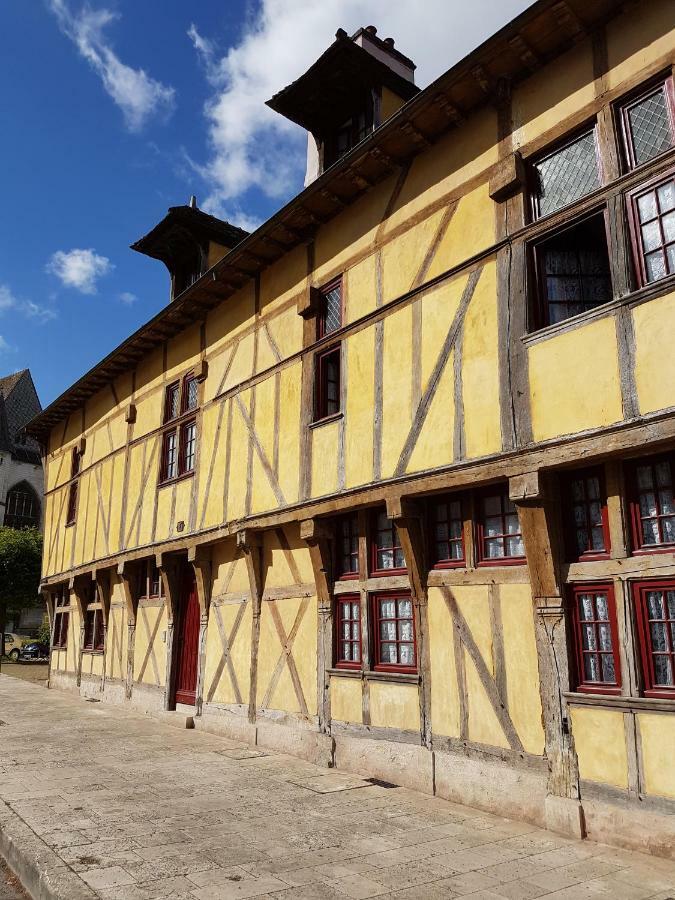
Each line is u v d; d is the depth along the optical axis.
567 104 5.39
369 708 6.44
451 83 5.87
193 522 9.67
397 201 6.90
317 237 8.04
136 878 3.68
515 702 5.15
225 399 9.40
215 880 3.70
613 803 4.43
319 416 7.57
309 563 7.56
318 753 6.83
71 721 9.84
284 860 4.05
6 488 41.50
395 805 5.32
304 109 8.71
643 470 4.69
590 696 4.62
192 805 5.24
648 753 4.29
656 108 4.86
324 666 7.04
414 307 6.39
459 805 5.33
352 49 7.75
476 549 5.68
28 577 28.66
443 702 5.72
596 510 4.92
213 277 9.20
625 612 4.57
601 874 3.88
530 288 5.37
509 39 5.43
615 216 4.83
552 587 4.94
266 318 8.80
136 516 11.47
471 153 6.14
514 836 4.57
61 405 15.10
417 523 6.13
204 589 9.50
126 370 12.84
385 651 6.52
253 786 5.91
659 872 3.90
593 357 4.79
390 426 6.42
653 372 4.43
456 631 5.71
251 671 8.19
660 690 4.38
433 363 6.07
